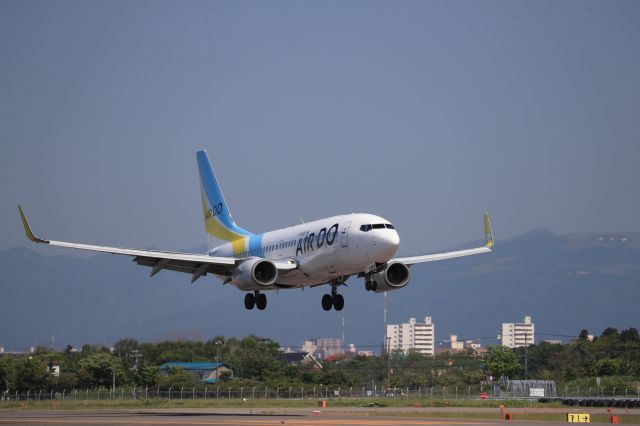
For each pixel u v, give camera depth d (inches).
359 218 7578.7
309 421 6766.7
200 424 6176.2
